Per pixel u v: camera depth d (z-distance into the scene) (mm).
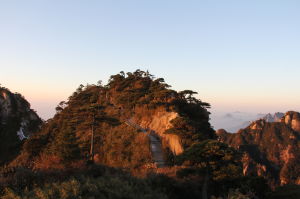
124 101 74000
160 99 61844
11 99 141875
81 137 57562
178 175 22438
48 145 59094
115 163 43125
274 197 26547
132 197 10633
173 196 16531
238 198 13469
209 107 63969
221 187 22672
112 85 94500
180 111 54750
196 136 40625
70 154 38000
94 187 9945
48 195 9055
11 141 117688
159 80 78062
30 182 10758
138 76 95812
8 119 131875
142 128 55500
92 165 14141
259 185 26641
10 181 10453
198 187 20656
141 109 64312
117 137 51844
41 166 13242
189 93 63531
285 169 186875
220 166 23609
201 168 23609
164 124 51625
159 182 17094
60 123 84312
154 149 43938
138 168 37625
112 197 10016
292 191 27531
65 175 11906
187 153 24797
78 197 9016
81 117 63094
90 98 93250
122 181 12039
